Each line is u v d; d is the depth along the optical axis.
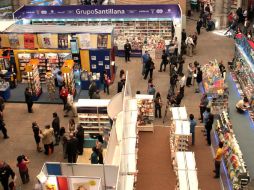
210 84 19.50
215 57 25.25
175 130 15.06
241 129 18.05
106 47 21.89
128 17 25.98
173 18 25.67
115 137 13.55
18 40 22.34
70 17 26.30
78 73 21.88
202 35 29.09
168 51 24.05
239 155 14.73
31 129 18.45
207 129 16.50
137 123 16.81
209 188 14.53
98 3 32.38
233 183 14.00
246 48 21.72
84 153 16.66
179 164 13.17
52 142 16.48
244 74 21.11
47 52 22.19
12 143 17.45
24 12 26.42
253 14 30.53
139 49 25.62
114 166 11.98
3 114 19.67
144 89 21.56
